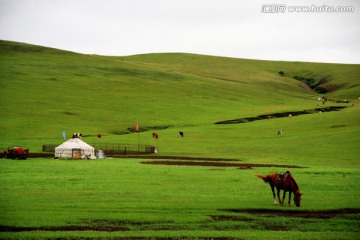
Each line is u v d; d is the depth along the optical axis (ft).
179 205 84.89
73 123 349.41
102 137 307.37
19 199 87.97
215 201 90.48
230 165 175.63
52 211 77.36
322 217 78.64
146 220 72.49
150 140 296.10
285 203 90.48
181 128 357.82
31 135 298.35
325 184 119.96
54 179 122.31
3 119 338.95
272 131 324.60
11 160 184.96
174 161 192.34
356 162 194.49
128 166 163.84
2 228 65.98
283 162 194.70
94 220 71.97
